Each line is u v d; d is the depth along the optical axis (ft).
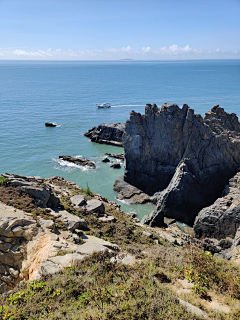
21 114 394.32
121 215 106.63
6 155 236.84
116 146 267.80
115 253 56.34
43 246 60.95
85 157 234.17
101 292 40.14
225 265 53.93
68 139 286.66
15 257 61.72
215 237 115.85
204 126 150.30
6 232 62.28
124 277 45.19
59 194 102.37
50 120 361.10
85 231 76.84
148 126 171.32
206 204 145.18
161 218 128.57
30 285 42.78
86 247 56.85
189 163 148.46
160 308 36.68
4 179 83.20
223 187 146.00
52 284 42.45
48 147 260.62
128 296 39.04
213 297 42.63
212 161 148.66
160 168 166.71
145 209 152.66
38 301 39.32
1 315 36.27
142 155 172.76
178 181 143.33
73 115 391.24
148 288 41.32
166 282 45.93
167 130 163.43
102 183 184.75
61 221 73.36
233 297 42.68
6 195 77.20
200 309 38.40
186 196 142.00
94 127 299.99
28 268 58.65
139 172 174.40
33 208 75.25
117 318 34.63
